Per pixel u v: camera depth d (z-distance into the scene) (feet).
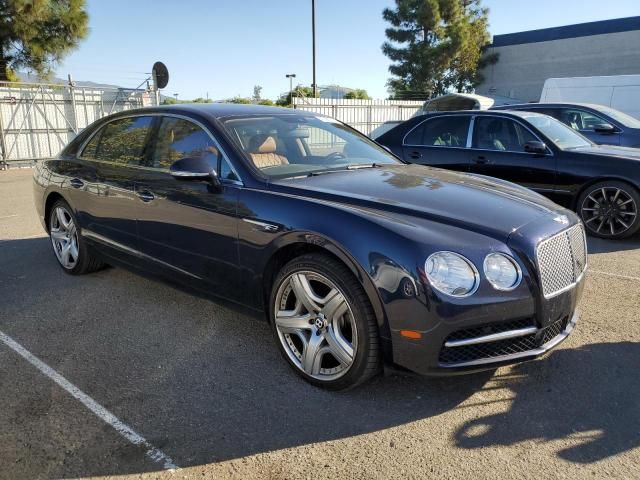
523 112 24.29
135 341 12.18
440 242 8.68
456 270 8.48
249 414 9.25
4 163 53.36
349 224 9.27
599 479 7.54
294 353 10.46
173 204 12.30
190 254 12.16
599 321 12.94
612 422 8.87
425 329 8.53
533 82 124.67
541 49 121.90
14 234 23.06
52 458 8.11
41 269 17.71
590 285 15.66
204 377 10.53
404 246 8.64
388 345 8.93
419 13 120.98
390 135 26.78
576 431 8.66
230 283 11.42
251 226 10.64
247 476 7.74
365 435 8.64
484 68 131.64
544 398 9.62
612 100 43.68
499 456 8.07
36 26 62.75
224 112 13.04
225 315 13.69
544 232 9.36
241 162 11.37
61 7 64.13
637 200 20.56
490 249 8.75
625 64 110.42
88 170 15.26
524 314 8.89
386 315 8.79
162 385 10.24
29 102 57.06
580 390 9.86
